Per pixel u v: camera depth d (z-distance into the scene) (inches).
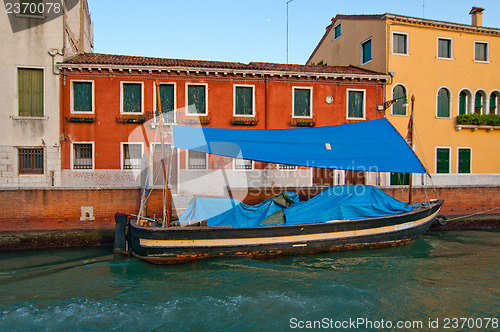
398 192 551.5
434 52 709.3
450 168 711.7
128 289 318.3
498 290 315.9
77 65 585.3
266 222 394.3
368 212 422.0
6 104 576.7
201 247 370.0
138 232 371.6
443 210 561.9
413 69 697.6
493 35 740.0
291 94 658.8
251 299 295.0
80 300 296.5
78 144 601.6
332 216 407.8
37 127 583.5
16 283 333.4
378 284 328.8
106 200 463.8
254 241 380.8
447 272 362.6
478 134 726.5
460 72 723.4
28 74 586.9
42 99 589.9
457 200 567.8
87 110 604.4
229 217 386.9
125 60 639.1
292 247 392.8
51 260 402.6
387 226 427.2
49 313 272.8
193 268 367.2
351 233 412.2
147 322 259.4
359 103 684.1
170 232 362.9
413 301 293.7
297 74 649.6
